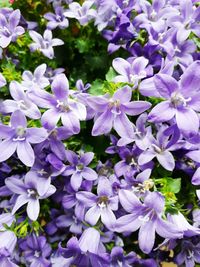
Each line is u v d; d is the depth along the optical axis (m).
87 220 0.19
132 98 0.20
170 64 0.20
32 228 0.21
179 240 0.21
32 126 0.20
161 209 0.17
